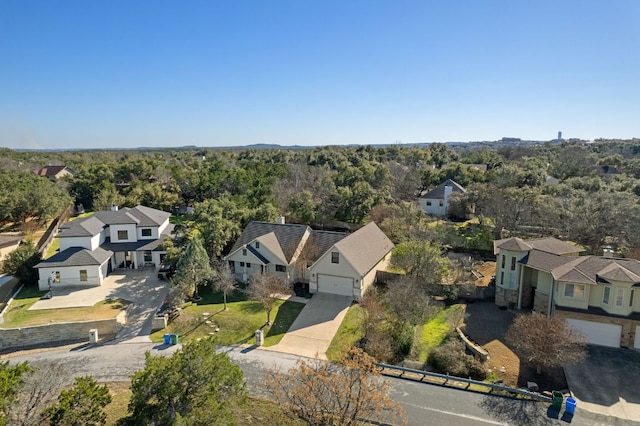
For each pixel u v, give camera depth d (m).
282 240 40.38
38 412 16.97
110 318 30.81
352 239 38.56
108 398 16.64
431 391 22.48
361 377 16.84
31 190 57.72
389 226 49.12
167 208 65.44
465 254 45.47
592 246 43.72
